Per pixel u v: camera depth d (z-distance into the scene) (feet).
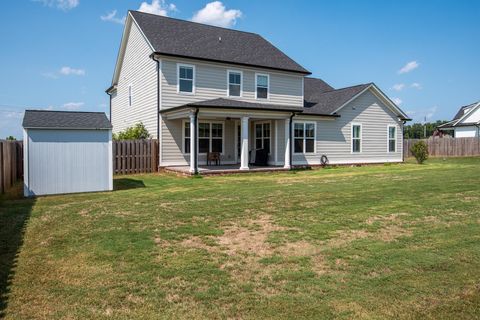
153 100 60.29
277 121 66.59
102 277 14.78
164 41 61.05
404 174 52.34
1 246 18.94
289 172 58.08
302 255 17.17
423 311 11.99
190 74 60.59
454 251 17.49
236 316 11.73
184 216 24.95
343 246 18.40
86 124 38.24
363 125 75.41
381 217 24.30
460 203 28.45
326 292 13.35
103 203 30.48
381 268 15.53
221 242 19.22
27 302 12.76
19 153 48.67
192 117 51.29
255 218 24.32
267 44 76.07
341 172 57.88
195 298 12.91
